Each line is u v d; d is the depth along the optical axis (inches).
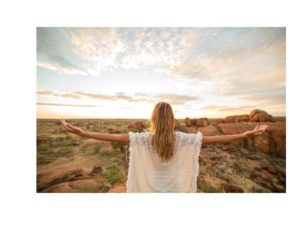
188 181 67.2
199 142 66.4
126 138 66.5
